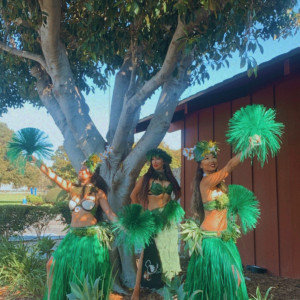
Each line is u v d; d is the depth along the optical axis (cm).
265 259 599
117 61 654
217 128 735
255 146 304
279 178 579
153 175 447
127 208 366
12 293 475
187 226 351
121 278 486
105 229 373
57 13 476
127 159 478
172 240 452
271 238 588
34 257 562
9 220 939
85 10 521
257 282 524
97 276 357
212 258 334
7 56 598
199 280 334
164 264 444
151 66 588
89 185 385
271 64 486
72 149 542
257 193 625
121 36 471
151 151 449
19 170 402
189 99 700
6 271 521
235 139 314
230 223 355
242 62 410
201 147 358
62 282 357
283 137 575
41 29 503
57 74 526
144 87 446
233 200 354
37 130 404
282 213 570
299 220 538
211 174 350
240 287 337
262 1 510
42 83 617
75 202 380
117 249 487
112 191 480
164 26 468
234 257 342
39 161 395
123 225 357
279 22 586
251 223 361
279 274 568
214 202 346
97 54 472
